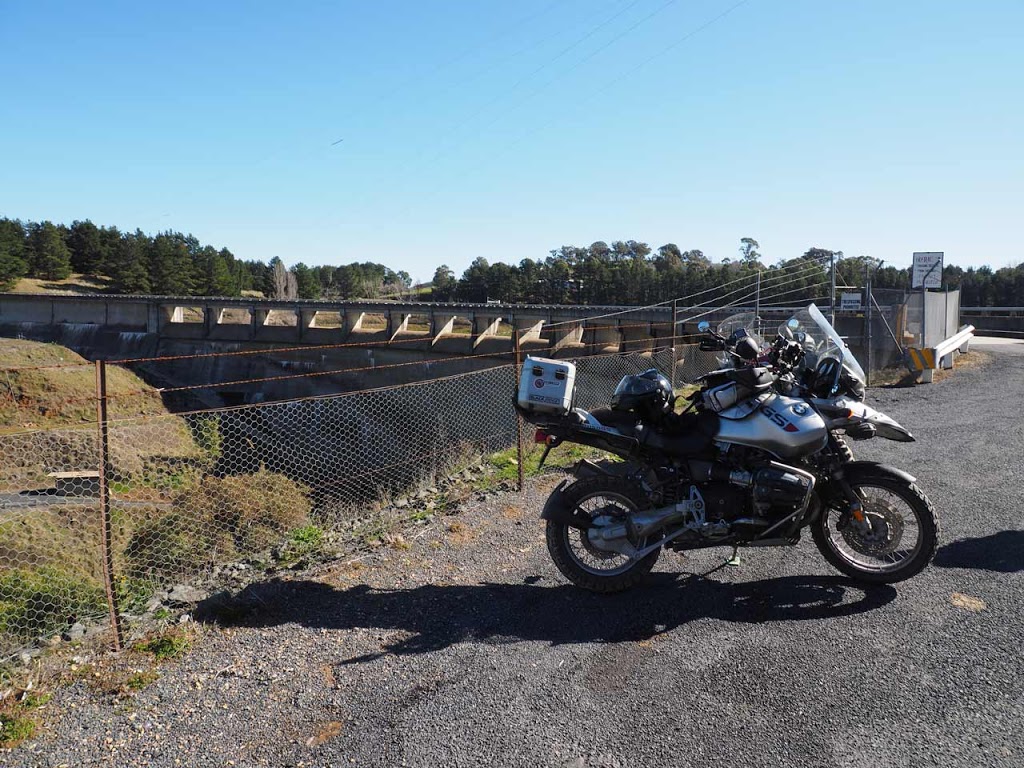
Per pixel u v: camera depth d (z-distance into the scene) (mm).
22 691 3445
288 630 3988
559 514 4254
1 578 5398
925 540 4016
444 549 5195
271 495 7957
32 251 95812
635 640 3711
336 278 118438
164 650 3797
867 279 14320
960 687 3119
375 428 10461
